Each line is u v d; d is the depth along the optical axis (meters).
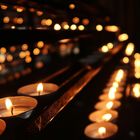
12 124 0.20
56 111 0.24
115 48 0.64
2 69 0.65
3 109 0.24
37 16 0.46
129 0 1.23
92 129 0.36
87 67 0.42
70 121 0.43
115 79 0.53
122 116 0.66
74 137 0.38
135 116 0.69
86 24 0.65
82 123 0.43
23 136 0.19
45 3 0.37
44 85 0.28
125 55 0.74
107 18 0.89
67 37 0.32
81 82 0.34
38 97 0.25
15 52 0.62
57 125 0.36
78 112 0.47
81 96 0.31
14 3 0.32
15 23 0.43
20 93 0.27
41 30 0.27
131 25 1.22
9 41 0.21
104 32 0.54
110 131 0.36
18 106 0.24
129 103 0.68
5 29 0.23
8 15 0.39
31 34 0.24
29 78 0.52
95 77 0.38
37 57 0.76
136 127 0.68
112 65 0.52
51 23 0.41
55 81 0.35
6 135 0.18
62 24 0.45
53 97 0.26
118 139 0.52
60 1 0.45
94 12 0.72
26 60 0.65
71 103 0.27
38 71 0.58
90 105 0.49
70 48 0.71
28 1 0.33
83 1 0.56
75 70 0.40
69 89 0.30
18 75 0.55
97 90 0.48
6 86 0.48
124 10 1.24
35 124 0.21
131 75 0.73
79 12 0.53
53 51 0.78
